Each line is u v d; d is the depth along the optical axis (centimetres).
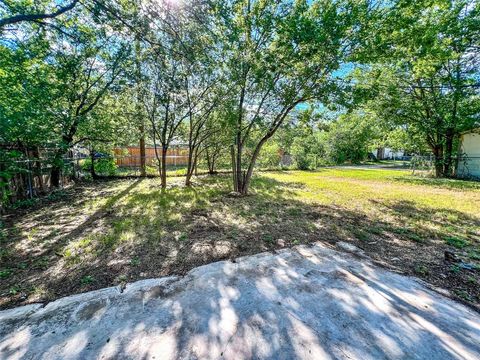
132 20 379
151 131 780
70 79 618
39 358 138
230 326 164
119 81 571
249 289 209
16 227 372
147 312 178
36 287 212
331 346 148
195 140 756
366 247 307
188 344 148
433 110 1058
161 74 511
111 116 721
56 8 446
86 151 926
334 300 194
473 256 278
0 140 409
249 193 665
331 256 277
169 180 919
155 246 302
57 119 515
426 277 233
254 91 546
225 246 304
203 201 557
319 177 1084
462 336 156
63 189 693
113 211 466
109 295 200
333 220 420
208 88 598
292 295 200
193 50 439
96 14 367
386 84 826
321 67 464
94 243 310
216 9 398
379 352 143
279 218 429
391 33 450
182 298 196
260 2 466
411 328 163
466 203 559
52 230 358
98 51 638
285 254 281
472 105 998
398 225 396
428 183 895
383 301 193
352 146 2125
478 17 712
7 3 420
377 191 719
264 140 629
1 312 179
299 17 419
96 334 156
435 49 565
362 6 413
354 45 457
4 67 454
